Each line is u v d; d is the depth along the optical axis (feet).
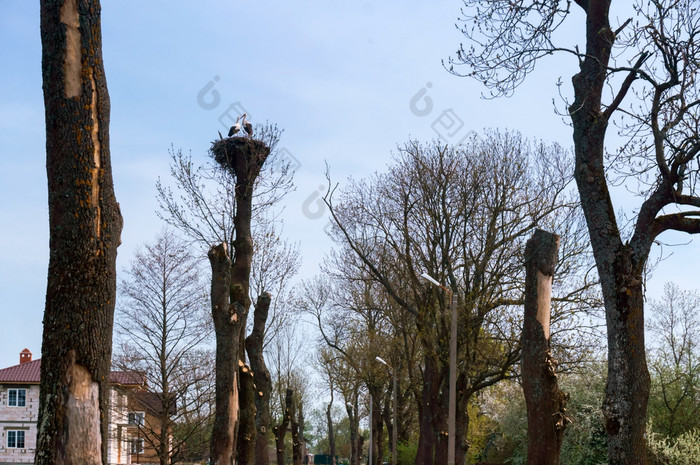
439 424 108.88
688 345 139.13
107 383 28.19
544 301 45.50
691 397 129.39
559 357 99.04
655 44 46.24
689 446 110.01
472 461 187.73
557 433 44.52
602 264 46.29
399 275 114.11
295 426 147.54
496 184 105.60
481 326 106.01
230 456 58.54
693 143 46.19
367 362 154.71
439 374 110.93
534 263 45.80
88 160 28.04
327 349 175.52
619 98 47.85
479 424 188.75
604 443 128.06
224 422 58.65
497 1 50.93
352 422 197.06
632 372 44.14
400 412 175.52
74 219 27.73
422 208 110.52
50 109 28.04
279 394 195.52
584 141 48.14
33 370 217.36
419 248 112.27
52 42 28.07
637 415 43.65
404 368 154.30
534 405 44.80
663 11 46.42
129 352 131.44
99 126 28.50
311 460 424.87
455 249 108.78
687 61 45.52
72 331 27.48
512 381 117.60
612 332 45.16
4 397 211.82
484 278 105.19
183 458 138.82
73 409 27.14
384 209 115.44
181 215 77.46
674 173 45.80
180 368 132.05
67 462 26.78
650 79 46.68
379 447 171.22
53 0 28.09
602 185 47.29
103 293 28.14
